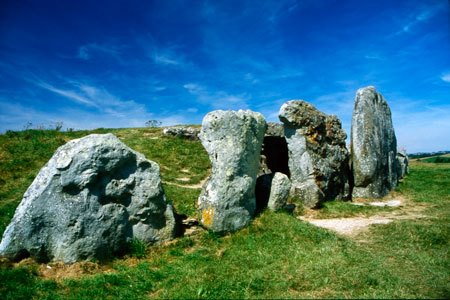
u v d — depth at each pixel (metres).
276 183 15.31
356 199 21.97
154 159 24.30
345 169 22.25
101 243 11.44
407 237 13.14
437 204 19.64
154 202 12.64
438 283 9.20
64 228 11.11
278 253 11.42
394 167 24.70
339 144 22.03
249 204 14.22
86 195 11.45
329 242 12.33
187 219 14.30
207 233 13.23
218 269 10.39
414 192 22.92
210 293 8.95
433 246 12.32
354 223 15.72
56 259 11.09
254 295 8.81
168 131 29.55
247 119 14.54
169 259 11.60
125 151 12.30
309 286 9.09
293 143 20.00
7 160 21.25
